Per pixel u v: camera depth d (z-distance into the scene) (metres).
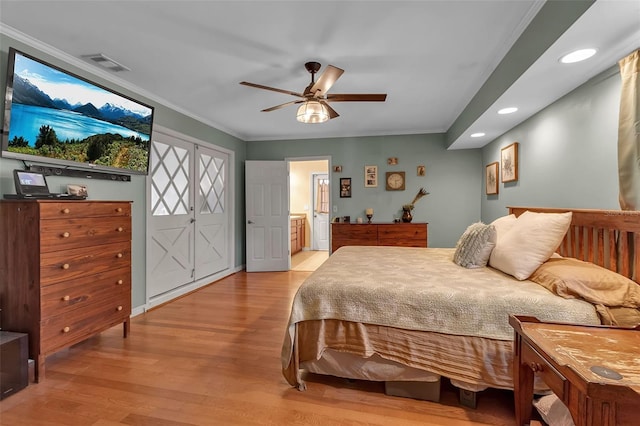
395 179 5.23
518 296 1.66
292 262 6.40
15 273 2.00
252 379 2.03
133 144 3.07
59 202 2.09
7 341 1.84
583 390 0.98
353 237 4.91
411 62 2.66
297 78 3.00
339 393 1.88
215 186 4.86
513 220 2.48
